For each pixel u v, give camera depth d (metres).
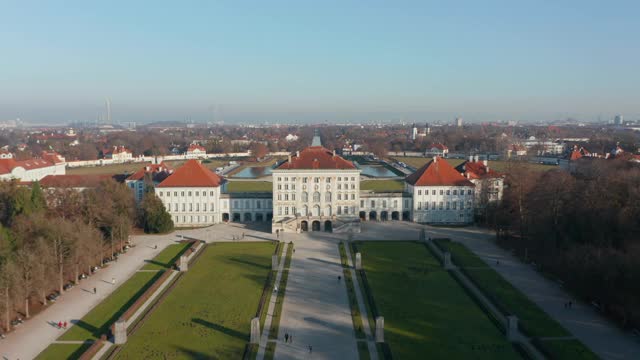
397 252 198.50
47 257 147.00
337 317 133.00
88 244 168.25
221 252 199.88
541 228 188.75
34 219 167.75
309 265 180.75
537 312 136.12
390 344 116.88
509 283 160.12
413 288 155.50
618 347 115.19
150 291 152.12
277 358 110.19
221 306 141.38
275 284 159.25
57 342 119.69
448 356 110.81
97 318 134.25
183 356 111.69
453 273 170.62
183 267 174.50
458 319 131.50
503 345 116.44
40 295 143.50
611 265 134.88
